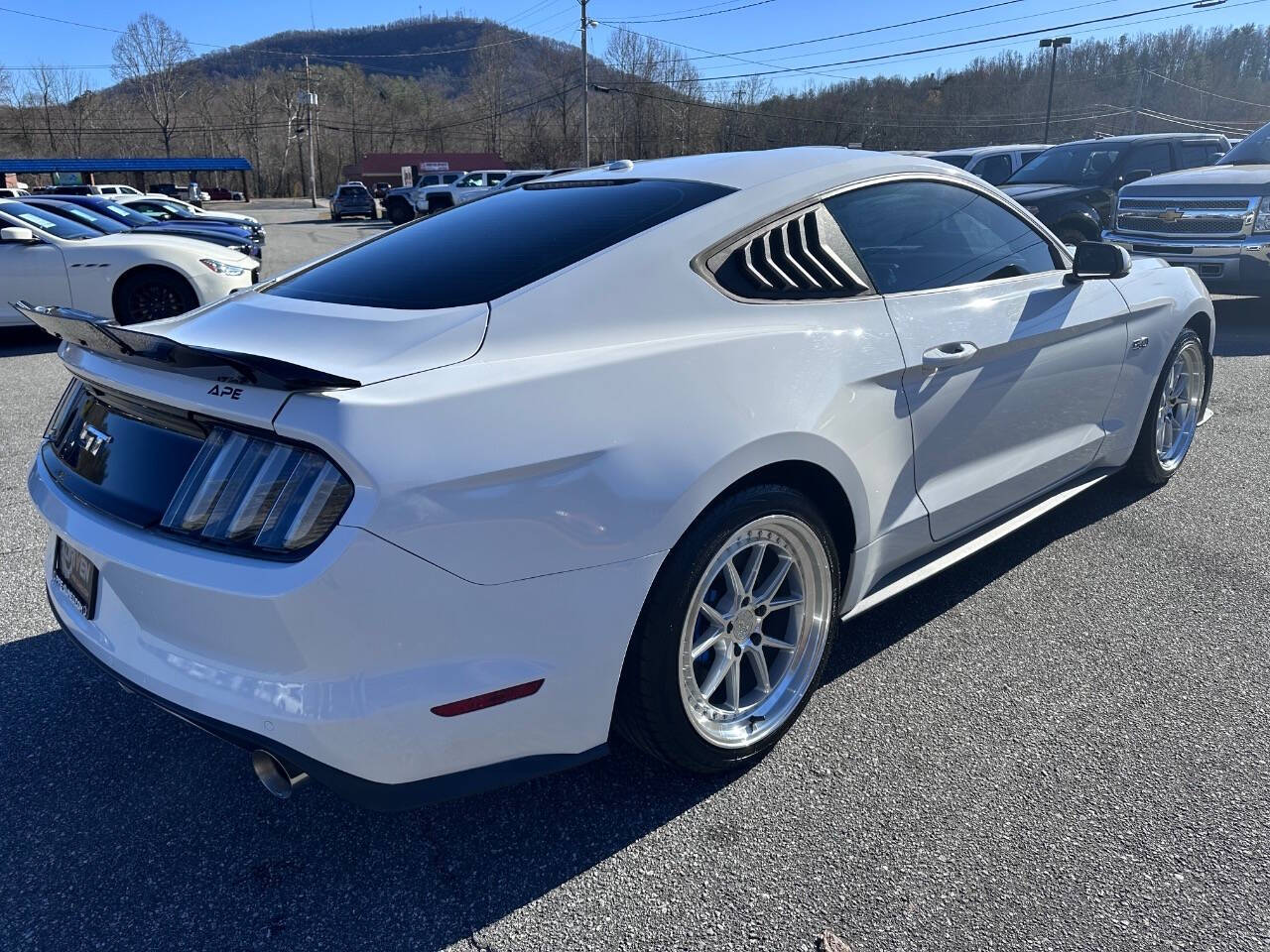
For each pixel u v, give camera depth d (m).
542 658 1.92
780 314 2.40
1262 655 2.88
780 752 2.46
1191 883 1.97
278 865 2.11
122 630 2.07
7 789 2.38
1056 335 3.16
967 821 2.18
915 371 2.61
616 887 2.02
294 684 1.78
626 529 1.95
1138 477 4.20
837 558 2.52
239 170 57.56
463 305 2.13
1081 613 3.18
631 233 2.34
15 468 4.96
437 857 2.12
